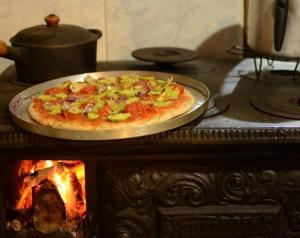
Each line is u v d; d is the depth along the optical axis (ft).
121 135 3.26
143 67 4.74
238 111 3.67
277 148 3.52
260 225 3.57
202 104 3.55
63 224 3.78
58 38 4.10
